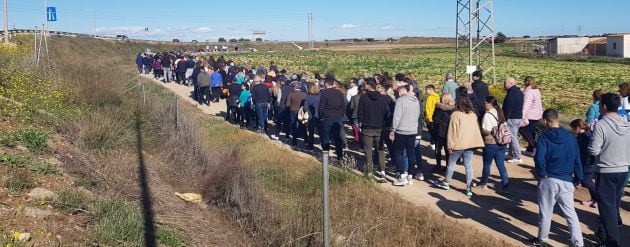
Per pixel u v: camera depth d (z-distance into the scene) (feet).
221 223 24.00
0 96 36.73
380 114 31.91
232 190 25.49
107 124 35.17
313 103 41.22
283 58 268.21
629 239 22.94
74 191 22.98
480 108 37.14
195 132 36.37
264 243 21.07
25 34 141.28
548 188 21.39
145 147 35.78
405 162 31.99
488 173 30.73
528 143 40.01
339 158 37.47
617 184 21.40
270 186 28.60
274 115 53.06
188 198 26.81
